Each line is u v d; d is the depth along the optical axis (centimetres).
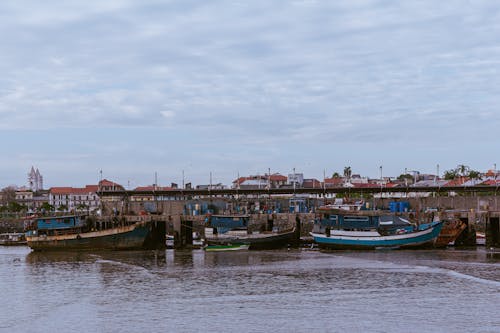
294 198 15175
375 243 11394
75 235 12162
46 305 6291
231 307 6019
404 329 5125
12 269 9281
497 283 7181
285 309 5900
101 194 14900
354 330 5116
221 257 10500
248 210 14700
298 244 12606
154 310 5941
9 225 19275
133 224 12306
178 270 8750
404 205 13900
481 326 5184
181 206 14862
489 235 11956
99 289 7200
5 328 5378
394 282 7356
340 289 6931
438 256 10062
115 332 5169
